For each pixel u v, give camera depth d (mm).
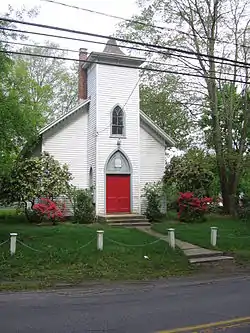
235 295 10773
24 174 22984
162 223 24312
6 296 10977
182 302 9898
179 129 32031
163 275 14500
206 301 9992
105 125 25656
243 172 28484
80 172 26281
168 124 31766
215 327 7613
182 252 17234
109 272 14430
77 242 17391
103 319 8234
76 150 26281
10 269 13961
